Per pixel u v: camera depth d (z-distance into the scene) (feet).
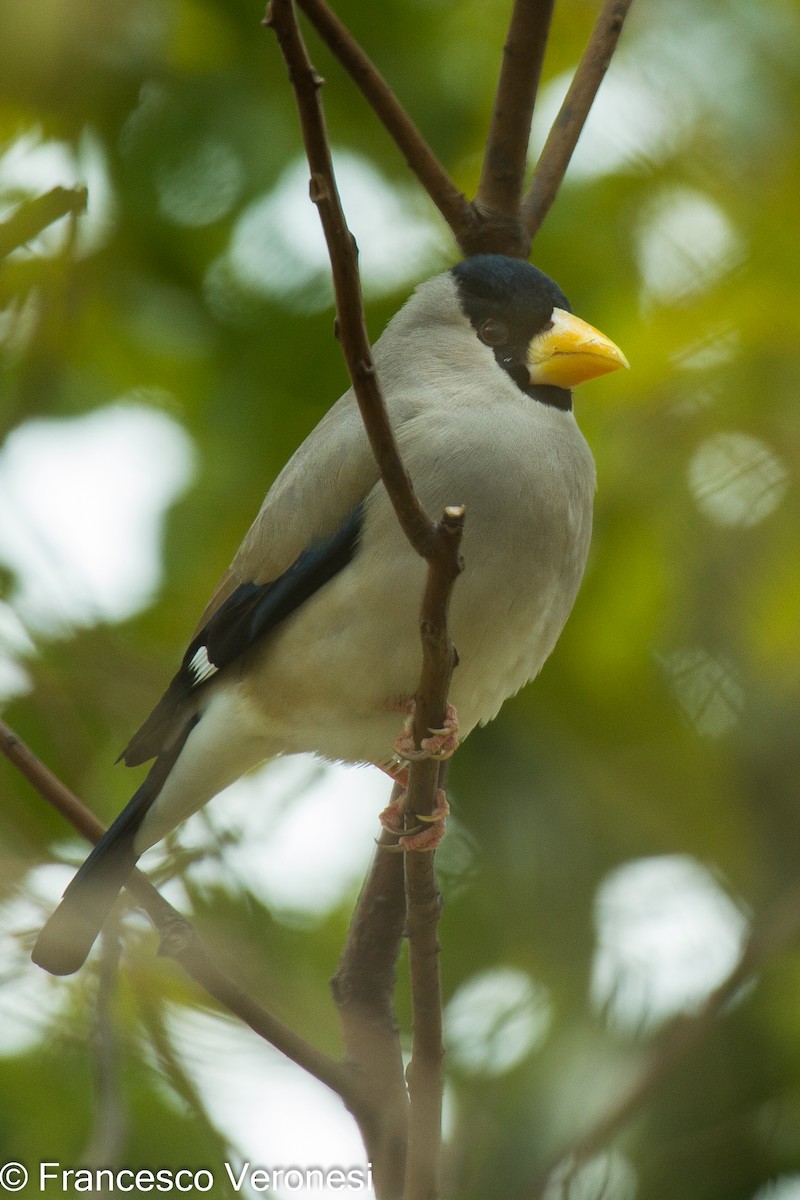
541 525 27.12
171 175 38.47
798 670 35.65
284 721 28.35
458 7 39.19
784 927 29.53
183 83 38.27
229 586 29.17
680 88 37.42
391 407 28.35
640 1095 28.30
